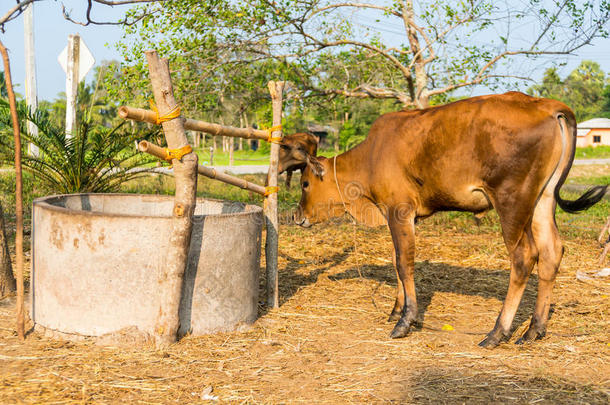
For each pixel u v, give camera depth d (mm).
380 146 4676
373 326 4613
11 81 3844
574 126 4012
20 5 4035
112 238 3881
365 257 7203
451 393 3311
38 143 7926
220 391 3275
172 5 10242
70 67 8961
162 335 3924
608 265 6859
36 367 3502
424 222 9688
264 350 3979
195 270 4102
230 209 5234
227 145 51781
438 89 11680
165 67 3768
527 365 3758
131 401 3113
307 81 11969
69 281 3961
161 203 5355
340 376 3537
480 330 4570
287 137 6047
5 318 4441
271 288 5043
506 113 4012
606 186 4094
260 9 10883
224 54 11133
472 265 6902
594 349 4062
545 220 4230
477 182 4160
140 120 3727
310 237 8258
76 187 8164
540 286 4305
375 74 12273
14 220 8438
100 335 3932
